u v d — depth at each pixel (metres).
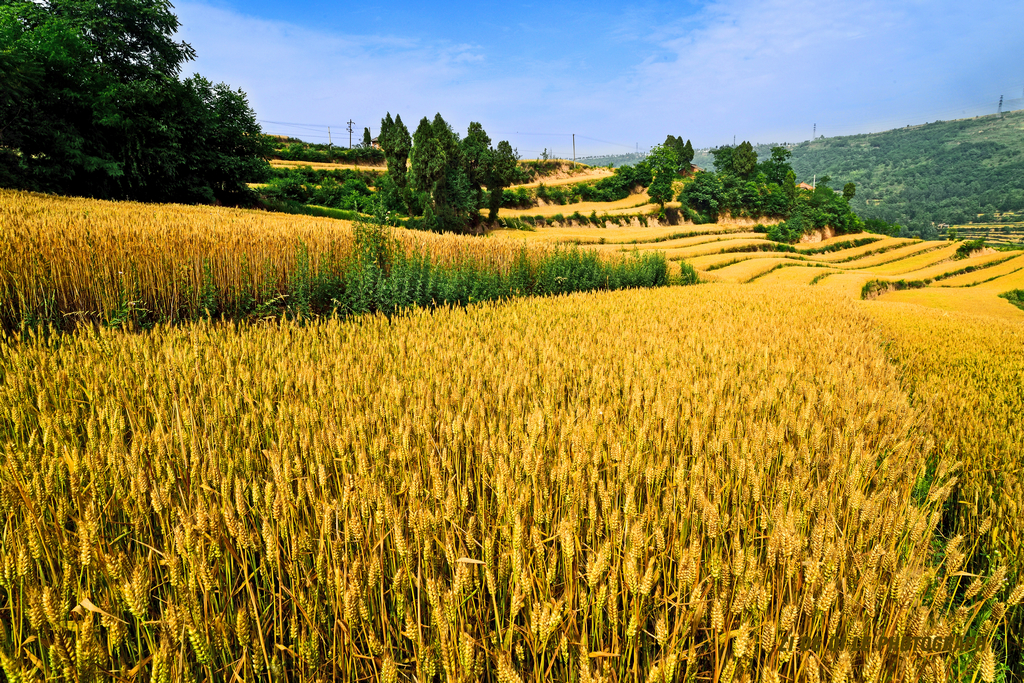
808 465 3.20
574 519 2.52
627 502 2.47
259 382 4.23
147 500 2.64
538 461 2.72
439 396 4.09
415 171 74.06
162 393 3.78
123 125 38.81
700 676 2.21
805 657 1.92
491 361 5.17
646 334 8.08
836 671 1.69
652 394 4.22
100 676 1.79
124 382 4.11
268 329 6.87
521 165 129.75
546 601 2.14
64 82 37.66
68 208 17.98
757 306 15.55
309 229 15.72
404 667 2.18
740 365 6.25
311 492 2.53
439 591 2.09
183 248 10.70
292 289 12.12
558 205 120.00
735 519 2.39
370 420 3.36
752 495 2.76
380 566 2.17
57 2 41.19
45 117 36.06
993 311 48.53
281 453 2.78
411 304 13.27
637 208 120.25
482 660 2.21
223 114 50.31
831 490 3.08
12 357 5.05
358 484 2.59
